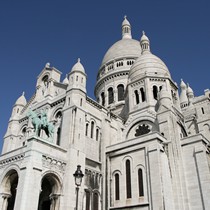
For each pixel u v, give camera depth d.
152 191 33.81
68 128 39.97
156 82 53.56
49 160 34.66
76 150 38.34
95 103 47.38
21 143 49.22
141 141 38.78
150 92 52.09
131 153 39.38
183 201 35.25
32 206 30.16
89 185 38.47
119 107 65.88
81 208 35.06
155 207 32.56
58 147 36.75
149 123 47.50
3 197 34.41
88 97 45.81
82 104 43.47
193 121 53.62
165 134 41.03
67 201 33.66
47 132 38.25
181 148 39.53
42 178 32.97
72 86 44.16
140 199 34.91
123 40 84.50
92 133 44.69
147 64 56.66
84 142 40.62
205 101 53.16
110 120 49.06
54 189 34.81
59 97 46.56
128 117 52.62
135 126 49.47
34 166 32.22
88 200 37.44
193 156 37.91
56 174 34.78
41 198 38.53
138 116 49.47
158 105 47.56
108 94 72.25
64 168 36.34
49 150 35.31
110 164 41.31
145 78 53.91
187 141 39.41
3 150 49.41
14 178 36.22
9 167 35.06
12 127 51.50
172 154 38.41
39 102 49.25
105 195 39.00
